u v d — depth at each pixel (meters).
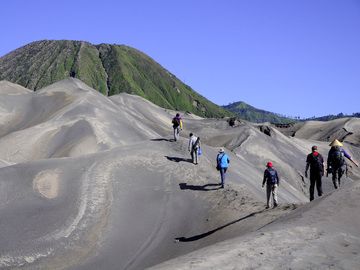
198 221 22.83
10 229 21.08
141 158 29.92
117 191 26.02
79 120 55.62
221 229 20.89
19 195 24.14
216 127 94.88
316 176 20.41
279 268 11.86
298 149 90.25
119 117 60.94
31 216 22.39
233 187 26.92
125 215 23.98
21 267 19.11
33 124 62.84
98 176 27.02
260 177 45.28
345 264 11.86
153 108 99.69
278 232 14.46
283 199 45.84
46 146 51.50
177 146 33.16
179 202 25.27
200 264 12.28
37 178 25.98
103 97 72.00
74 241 21.27
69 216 22.89
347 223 14.98
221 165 26.53
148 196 25.98
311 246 13.24
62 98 69.69
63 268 19.53
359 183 17.92
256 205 23.25
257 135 83.38
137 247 21.30
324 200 17.16
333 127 151.12
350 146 112.19
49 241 20.80
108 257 20.50
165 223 23.27
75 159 29.22
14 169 26.86
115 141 51.38
